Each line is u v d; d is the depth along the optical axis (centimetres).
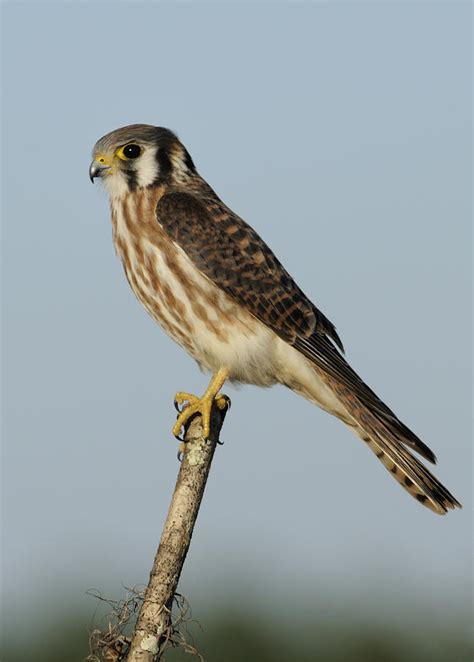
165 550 818
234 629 1509
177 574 812
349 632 1533
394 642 1520
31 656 1461
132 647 779
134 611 812
